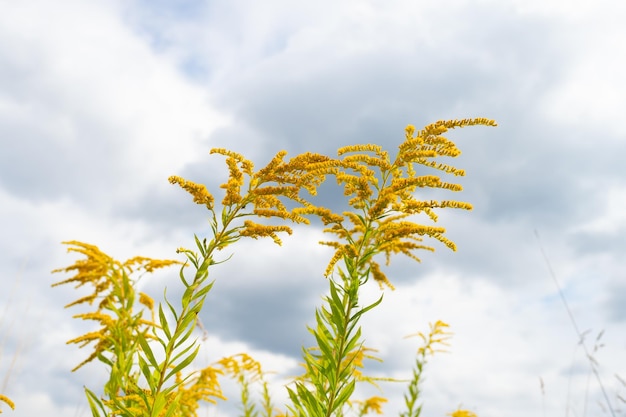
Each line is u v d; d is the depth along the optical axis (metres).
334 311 0.76
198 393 0.85
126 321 0.69
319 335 0.77
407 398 1.12
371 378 0.92
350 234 0.80
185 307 0.71
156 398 0.69
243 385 1.20
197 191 0.74
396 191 0.76
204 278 0.72
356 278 0.77
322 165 0.76
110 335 0.70
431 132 0.74
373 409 1.12
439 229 0.74
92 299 0.70
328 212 0.77
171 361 0.70
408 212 0.76
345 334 0.77
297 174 0.77
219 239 0.74
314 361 0.79
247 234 0.74
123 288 0.69
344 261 0.77
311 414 0.75
